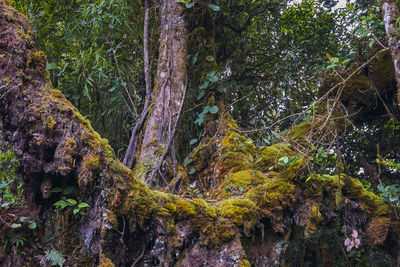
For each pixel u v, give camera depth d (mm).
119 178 2178
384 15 3084
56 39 4262
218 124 3834
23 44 2377
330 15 5219
